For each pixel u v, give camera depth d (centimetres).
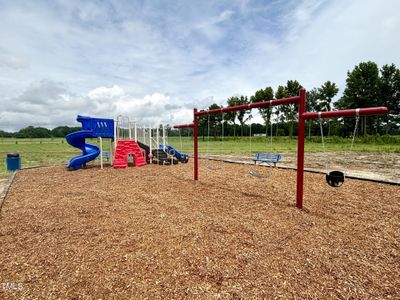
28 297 182
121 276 209
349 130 3381
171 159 1076
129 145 968
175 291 188
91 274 212
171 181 643
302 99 376
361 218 353
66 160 1304
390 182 570
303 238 284
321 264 226
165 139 1346
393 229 312
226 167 926
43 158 1423
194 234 296
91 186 586
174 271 215
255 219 348
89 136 930
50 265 228
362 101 2927
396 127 3180
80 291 189
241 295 182
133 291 188
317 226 322
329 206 411
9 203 439
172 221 343
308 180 641
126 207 412
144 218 356
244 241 276
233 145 2669
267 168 874
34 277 209
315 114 361
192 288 191
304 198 463
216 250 254
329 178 379
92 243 274
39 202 445
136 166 982
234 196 482
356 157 1228
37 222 343
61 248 262
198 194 500
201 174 760
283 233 299
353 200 448
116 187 573
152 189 549
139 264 228
